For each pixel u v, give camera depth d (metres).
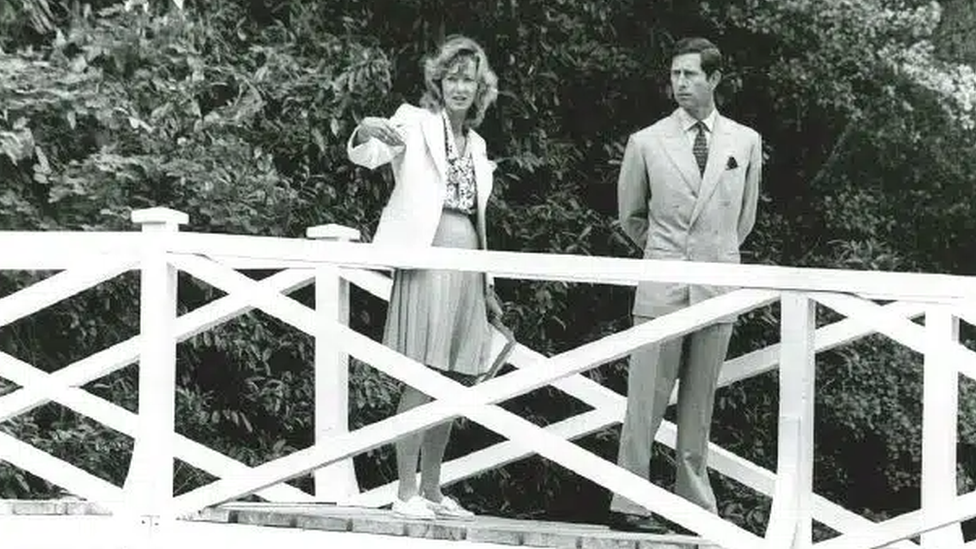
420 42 14.84
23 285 12.40
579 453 8.22
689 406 9.10
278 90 13.54
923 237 18.39
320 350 10.37
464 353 8.86
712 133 9.30
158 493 8.52
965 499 8.08
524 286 15.16
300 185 13.70
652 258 9.27
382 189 14.30
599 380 15.52
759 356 9.91
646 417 9.09
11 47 12.89
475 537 8.10
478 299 8.92
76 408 9.28
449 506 9.12
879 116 17.48
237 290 8.53
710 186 9.21
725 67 16.91
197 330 8.73
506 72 15.35
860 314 8.16
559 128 15.93
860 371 16.53
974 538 17.06
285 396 13.62
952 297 8.03
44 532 8.70
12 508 8.77
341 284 10.45
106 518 8.61
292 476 8.47
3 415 9.30
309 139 13.64
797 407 8.16
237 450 13.31
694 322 8.22
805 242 17.59
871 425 16.48
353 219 13.99
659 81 16.45
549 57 15.62
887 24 17.25
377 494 10.41
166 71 12.95
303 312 8.53
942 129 17.67
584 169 16.25
